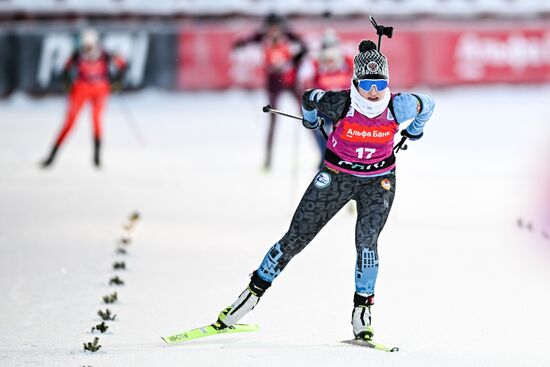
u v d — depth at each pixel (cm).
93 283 2595
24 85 7569
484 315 2227
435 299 2386
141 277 2666
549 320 2173
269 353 1914
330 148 2008
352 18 8050
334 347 1961
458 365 1831
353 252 2992
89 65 4994
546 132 6291
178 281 2611
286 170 5075
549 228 3381
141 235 3300
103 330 2100
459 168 5022
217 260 2884
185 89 7669
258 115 6919
